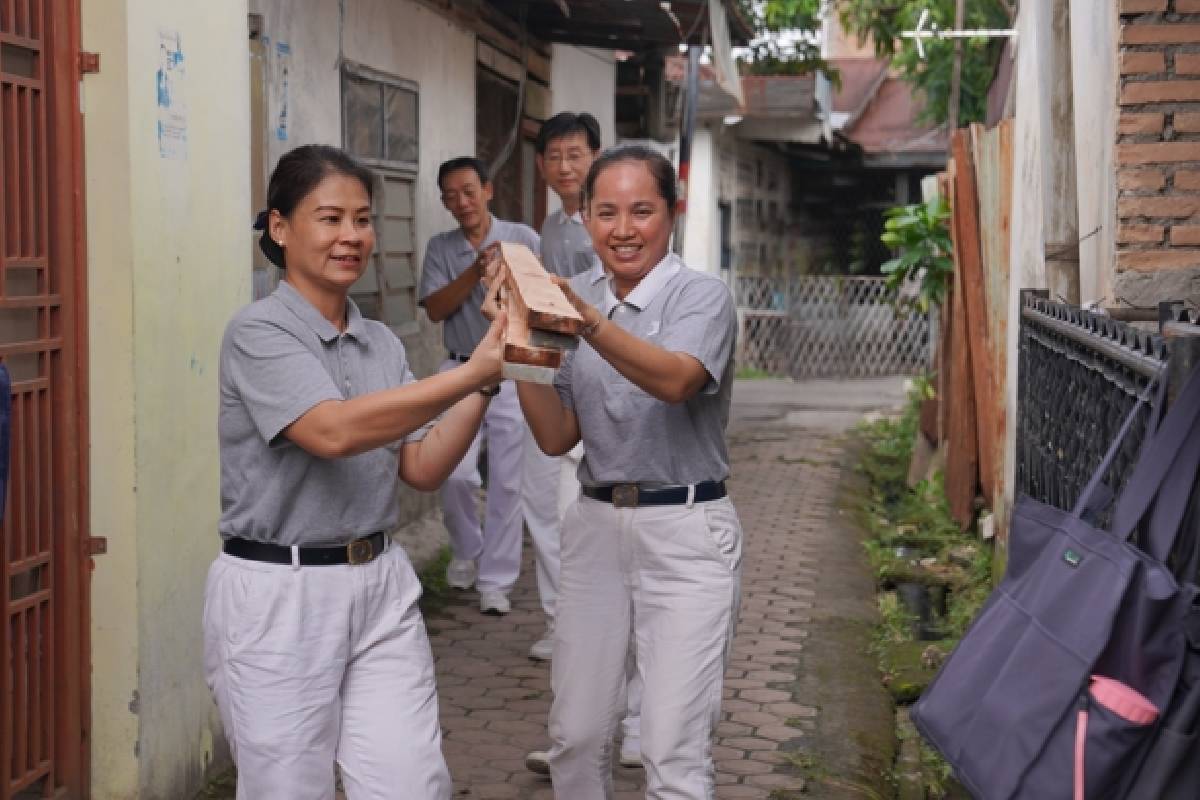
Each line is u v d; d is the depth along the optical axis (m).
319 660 3.03
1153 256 5.06
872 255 23.47
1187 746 2.35
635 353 3.21
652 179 3.51
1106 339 3.35
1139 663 2.40
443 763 3.12
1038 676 2.52
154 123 4.02
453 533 6.95
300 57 6.26
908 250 9.85
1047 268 5.20
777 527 8.93
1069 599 2.55
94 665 4.01
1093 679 2.44
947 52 15.03
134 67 3.89
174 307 4.19
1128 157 5.06
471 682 5.62
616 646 3.58
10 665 3.72
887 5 15.27
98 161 3.88
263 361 3.00
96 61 3.85
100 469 3.96
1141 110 5.05
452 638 6.21
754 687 5.61
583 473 3.58
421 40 8.04
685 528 3.44
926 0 14.23
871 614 6.88
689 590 3.44
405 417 2.89
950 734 2.69
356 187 3.11
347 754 3.09
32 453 3.78
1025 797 2.50
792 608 6.88
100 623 4.00
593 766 3.63
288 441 2.99
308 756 3.01
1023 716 2.52
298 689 3.00
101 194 3.88
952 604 7.14
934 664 5.89
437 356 8.51
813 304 19.25
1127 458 2.99
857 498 10.16
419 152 8.06
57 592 3.92
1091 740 2.40
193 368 4.34
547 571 5.85
